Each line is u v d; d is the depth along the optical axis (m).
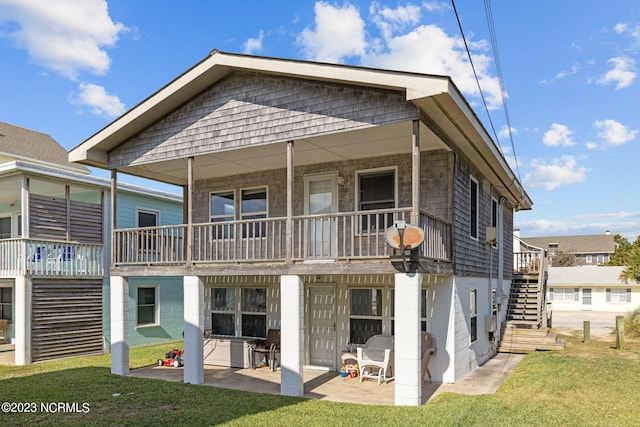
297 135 8.73
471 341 11.04
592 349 13.36
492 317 12.33
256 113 9.26
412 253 7.45
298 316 8.39
